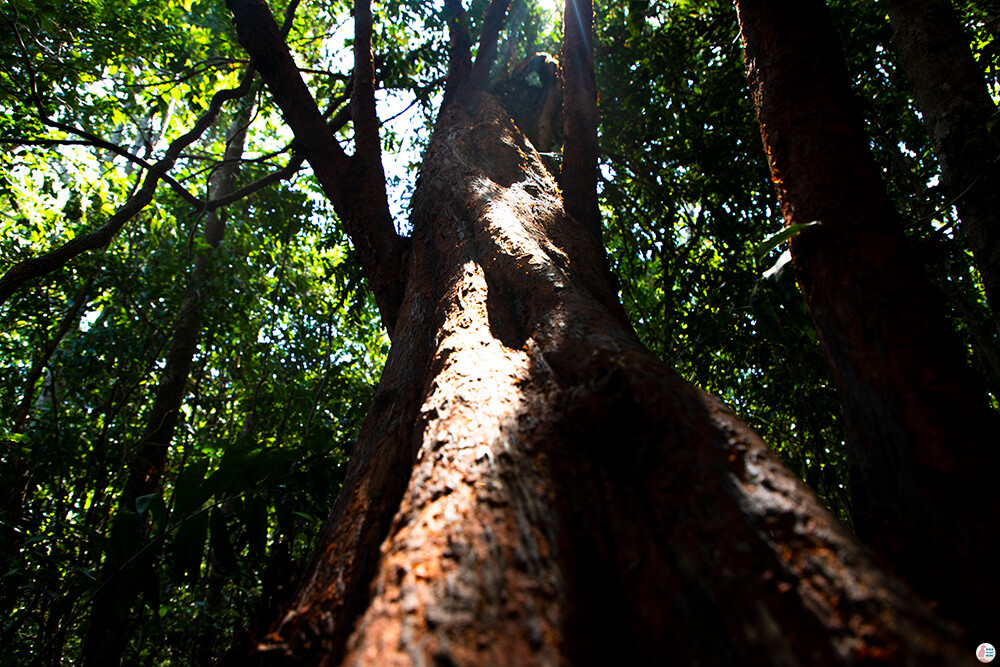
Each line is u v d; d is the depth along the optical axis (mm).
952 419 1068
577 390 1305
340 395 6535
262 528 2615
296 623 1151
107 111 6285
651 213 6242
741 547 887
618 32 5750
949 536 982
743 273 4754
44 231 6133
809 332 1656
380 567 1032
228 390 7473
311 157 3275
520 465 1171
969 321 4293
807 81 1646
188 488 2498
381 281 3002
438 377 1646
